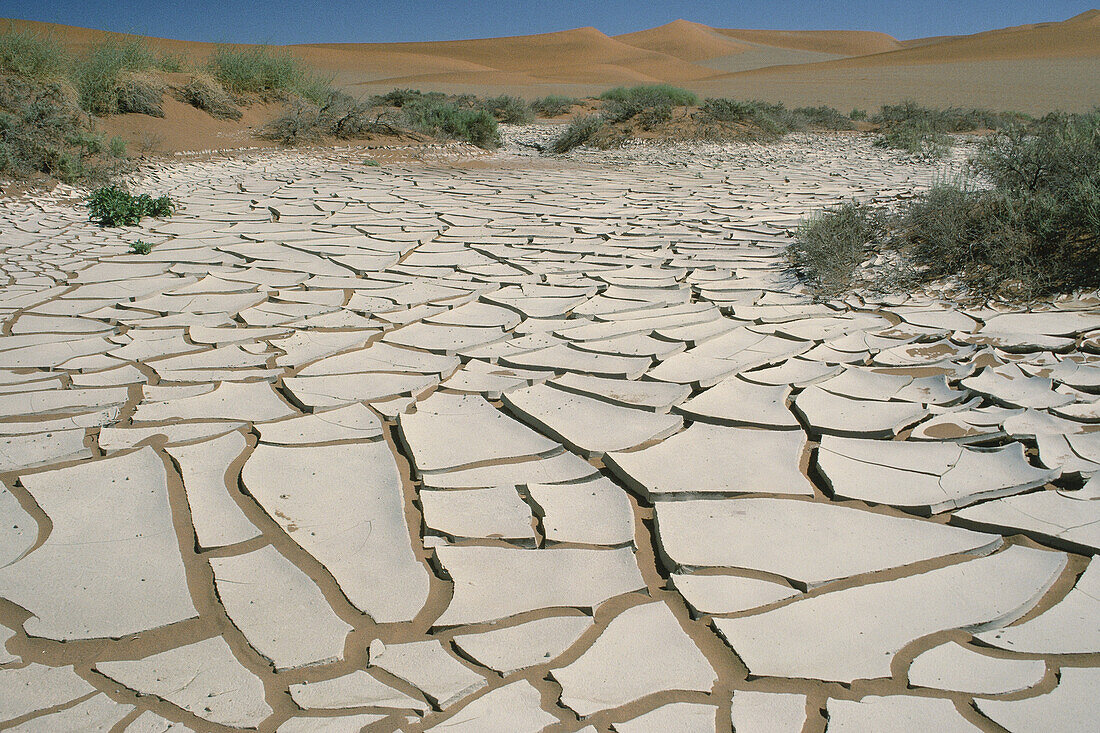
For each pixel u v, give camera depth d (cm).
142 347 521
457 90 4334
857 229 749
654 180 1427
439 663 249
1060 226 639
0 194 1048
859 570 290
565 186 1334
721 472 358
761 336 539
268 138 1789
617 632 262
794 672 243
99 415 418
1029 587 279
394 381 466
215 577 289
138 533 316
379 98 2747
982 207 703
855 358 495
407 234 902
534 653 253
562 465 371
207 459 373
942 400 425
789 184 1337
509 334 551
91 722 226
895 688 236
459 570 294
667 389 450
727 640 257
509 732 222
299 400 436
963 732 219
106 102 1642
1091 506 323
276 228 935
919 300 609
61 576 290
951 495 334
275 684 241
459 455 378
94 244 836
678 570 292
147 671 246
